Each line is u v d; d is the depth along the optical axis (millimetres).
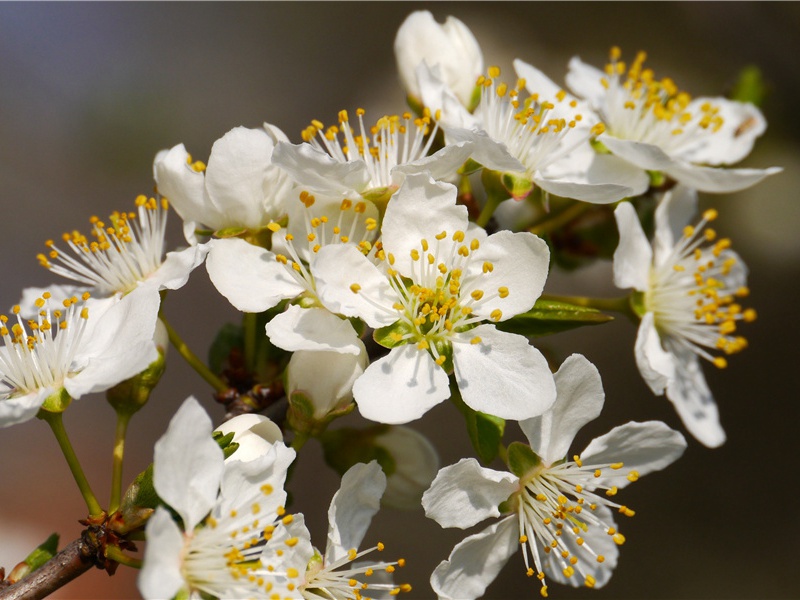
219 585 211
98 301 228
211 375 230
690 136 255
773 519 345
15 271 343
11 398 220
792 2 315
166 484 208
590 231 253
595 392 224
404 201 220
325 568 218
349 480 218
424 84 237
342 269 219
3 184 340
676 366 246
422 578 327
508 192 229
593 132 239
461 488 221
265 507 213
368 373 217
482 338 220
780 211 302
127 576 322
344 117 229
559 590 329
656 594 330
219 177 225
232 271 223
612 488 226
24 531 330
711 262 248
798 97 305
